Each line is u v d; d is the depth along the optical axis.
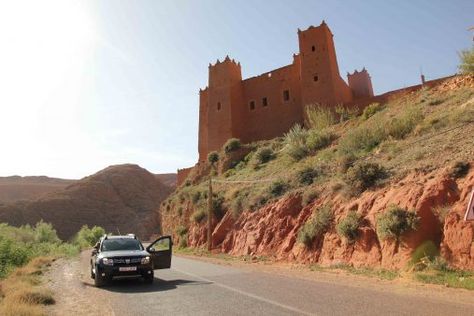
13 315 8.09
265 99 53.12
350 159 24.84
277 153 41.38
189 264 21.58
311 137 35.53
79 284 14.40
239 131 53.25
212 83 54.94
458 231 13.14
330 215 20.17
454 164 15.98
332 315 7.75
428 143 21.64
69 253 37.41
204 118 61.31
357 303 8.93
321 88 44.66
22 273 18.70
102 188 119.75
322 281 13.08
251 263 21.47
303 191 25.27
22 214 100.88
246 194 32.50
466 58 29.52
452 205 14.39
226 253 28.70
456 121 22.70
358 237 17.23
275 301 9.43
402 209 15.45
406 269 13.84
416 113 27.44
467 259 12.50
